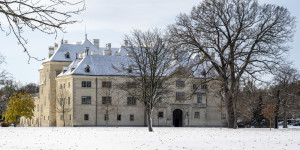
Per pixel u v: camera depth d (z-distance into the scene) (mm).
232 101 72375
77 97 107812
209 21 68375
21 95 115375
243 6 68000
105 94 108875
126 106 109625
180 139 42312
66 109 109688
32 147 32062
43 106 129625
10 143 35469
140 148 32719
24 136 45500
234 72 69812
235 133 54625
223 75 71375
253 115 99125
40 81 134125
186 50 67125
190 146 34594
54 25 12531
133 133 54438
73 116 107250
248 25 68625
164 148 32875
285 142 38844
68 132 56344
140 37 66188
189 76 75312
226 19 68938
